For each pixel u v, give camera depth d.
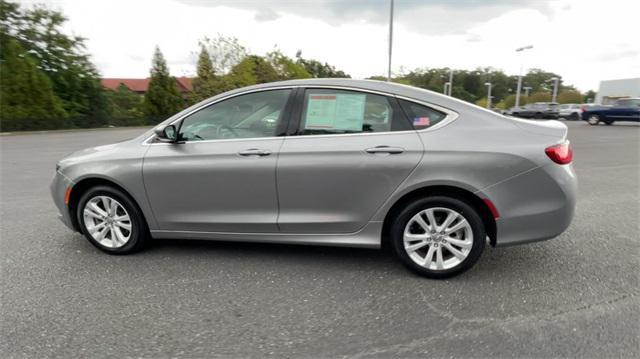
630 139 14.24
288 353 2.26
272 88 3.35
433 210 3.05
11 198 6.06
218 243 3.95
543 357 2.19
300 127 3.22
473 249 3.02
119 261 3.54
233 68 28.52
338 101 3.20
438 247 3.08
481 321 2.54
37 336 2.43
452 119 3.04
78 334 2.45
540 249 3.69
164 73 36.56
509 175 2.88
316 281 3.13
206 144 3.36
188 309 2.73
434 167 2.94
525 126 3.01
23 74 26.27
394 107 3.12
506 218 2.93
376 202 3.10
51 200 5.91
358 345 2.33
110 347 2.32
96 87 32.84
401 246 3.13
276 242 3.39
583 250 3.66
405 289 2.98
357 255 3.62
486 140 2.93
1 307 2.76
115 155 3.54
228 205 3.37
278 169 3.18
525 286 2.98
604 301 2.75
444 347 2.29
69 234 4.29
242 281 3.13
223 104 3.39
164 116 36.47
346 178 3.10
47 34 30.64
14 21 29.59
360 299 2.84
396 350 2.27
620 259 3.46
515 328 2.46
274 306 2.76
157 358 2.23
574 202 2.97
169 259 3.57
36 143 16.41
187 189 3.40
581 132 17.69
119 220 3.63
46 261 3.55
